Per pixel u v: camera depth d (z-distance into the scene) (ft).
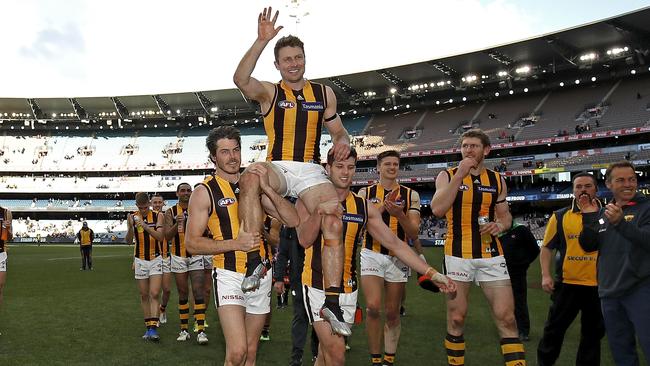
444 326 27.94
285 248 21.27
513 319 15.46
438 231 129.39
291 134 13.99
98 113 181.88
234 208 14.39
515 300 24.66
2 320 29.66
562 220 17.74
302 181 13.51
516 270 24.59
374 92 154.10
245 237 12.45
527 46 117.60
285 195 13.85
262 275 13.15
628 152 115.34
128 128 191.21
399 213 17.87
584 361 17.46
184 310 25.16
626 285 14.43
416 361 20.79
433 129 148.77
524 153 132.98
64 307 34.45
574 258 17.24
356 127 163.32
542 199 120.88
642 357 20.68
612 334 15.07
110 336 25.39
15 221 173.47
